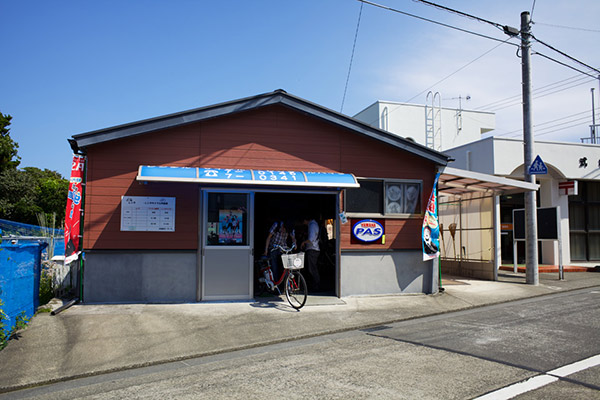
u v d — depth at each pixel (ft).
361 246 32.83
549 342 20.61
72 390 15.94
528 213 39.52
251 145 31.01
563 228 54.65
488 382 15.34
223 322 24.79
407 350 19.79
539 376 15.85
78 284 28.81
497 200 42.01
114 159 28.81
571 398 13.75
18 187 80.28
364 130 32.32
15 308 22.12
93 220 28.35
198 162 30.04
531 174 39.42
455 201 46.75
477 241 43.42
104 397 15.01
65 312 25.75
